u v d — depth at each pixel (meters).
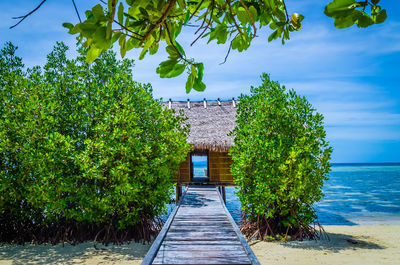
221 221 7.80
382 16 1.07
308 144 10.18
